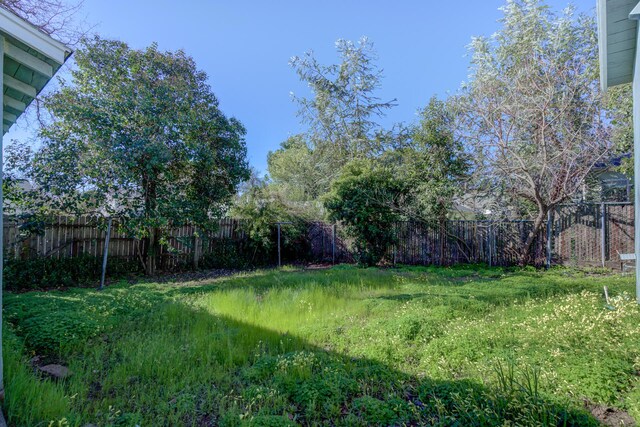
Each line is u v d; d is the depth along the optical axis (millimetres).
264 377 3131
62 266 8344
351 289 6719
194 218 10039
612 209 9844
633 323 3754
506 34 11883
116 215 8844
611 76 5742
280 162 21703
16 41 2803
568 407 2352
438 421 2381
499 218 11070
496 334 3791
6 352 3223
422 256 11938
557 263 10375
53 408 2447
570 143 9344
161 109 9359
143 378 3131
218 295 6176
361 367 3305
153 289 7477
